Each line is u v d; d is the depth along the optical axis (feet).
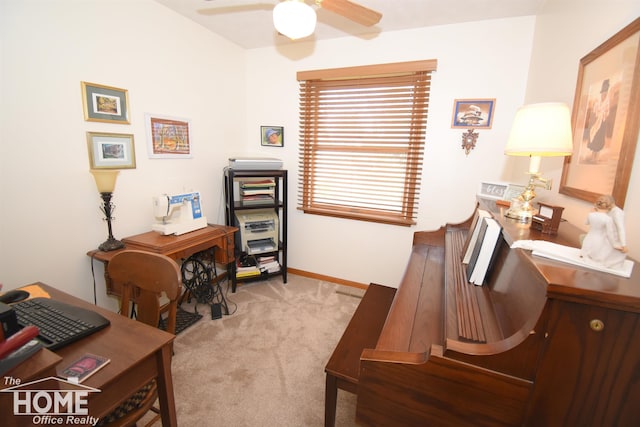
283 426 4.50
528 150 3.36
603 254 2.25
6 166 4.55
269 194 9.00
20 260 4.84
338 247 9.30
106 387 2.38
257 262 9.22
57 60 4.99
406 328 3.63
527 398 2.35
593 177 3.69
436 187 7.81
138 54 6.29
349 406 4.89
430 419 2.76
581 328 2.10
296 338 6.57
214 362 5.78
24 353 2.02
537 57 6.08
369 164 8.50
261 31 7.95
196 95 7.82
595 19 3.93
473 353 2.47
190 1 6.48
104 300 6.16
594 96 3.78
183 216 6.95
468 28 6.88
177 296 3.54
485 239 3.88
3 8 4.32
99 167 5.77
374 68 7.73
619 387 2.12
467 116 7.18
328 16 6.79
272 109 9.37
